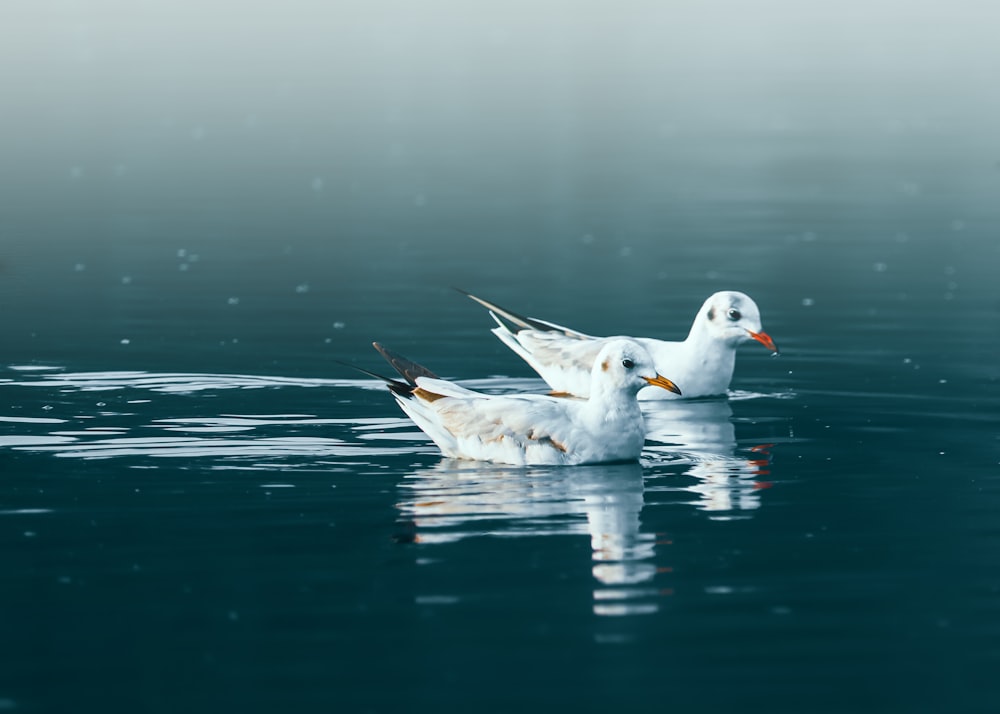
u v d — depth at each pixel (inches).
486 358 800.3
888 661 385.1
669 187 1515.7
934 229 1267.2
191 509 516.1
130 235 1227.9
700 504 530.0
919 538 489.1
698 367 726.5
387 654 388.5
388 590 435.8
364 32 3287.4
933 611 421.4
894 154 1748.3
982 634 403.9
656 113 2140.7
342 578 445.7
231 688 367.9
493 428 585.0
